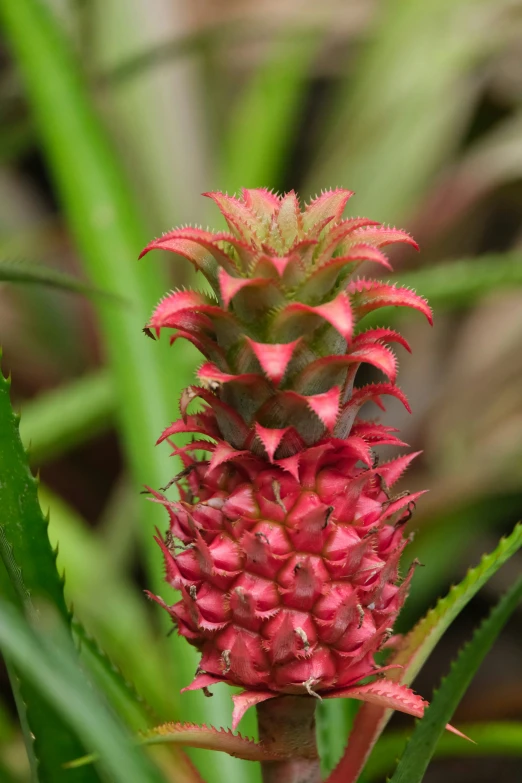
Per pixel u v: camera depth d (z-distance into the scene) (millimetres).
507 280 1345
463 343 1924
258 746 1023
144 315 1260
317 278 1017
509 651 1764
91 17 2098
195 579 1028
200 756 1145
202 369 1014
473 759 1653
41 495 1508
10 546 1018
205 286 1552
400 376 1931
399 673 1068
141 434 1222
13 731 1273
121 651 1300
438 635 1067
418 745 1027
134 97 2141
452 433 1814
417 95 2031
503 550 1056
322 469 1030
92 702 979
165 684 1276
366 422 1049
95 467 1964
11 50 1498
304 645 1011
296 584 1011
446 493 1560
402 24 2092
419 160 2006
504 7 2021
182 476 1041
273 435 1009
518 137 1868
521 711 1348
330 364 1019
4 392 1035
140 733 1017
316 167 2141
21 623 975
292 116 2113
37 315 2053
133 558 1795
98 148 1330
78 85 1351
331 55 2312
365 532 1025
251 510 1021
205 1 2166
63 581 1045
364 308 1029
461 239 2029
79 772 1035
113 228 1288
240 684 1025
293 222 1027
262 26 2111
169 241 1031
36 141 1836
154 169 2100
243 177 1950
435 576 1559
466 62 2020
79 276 2020
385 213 1969
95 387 1580
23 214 2303
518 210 2104
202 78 2230
